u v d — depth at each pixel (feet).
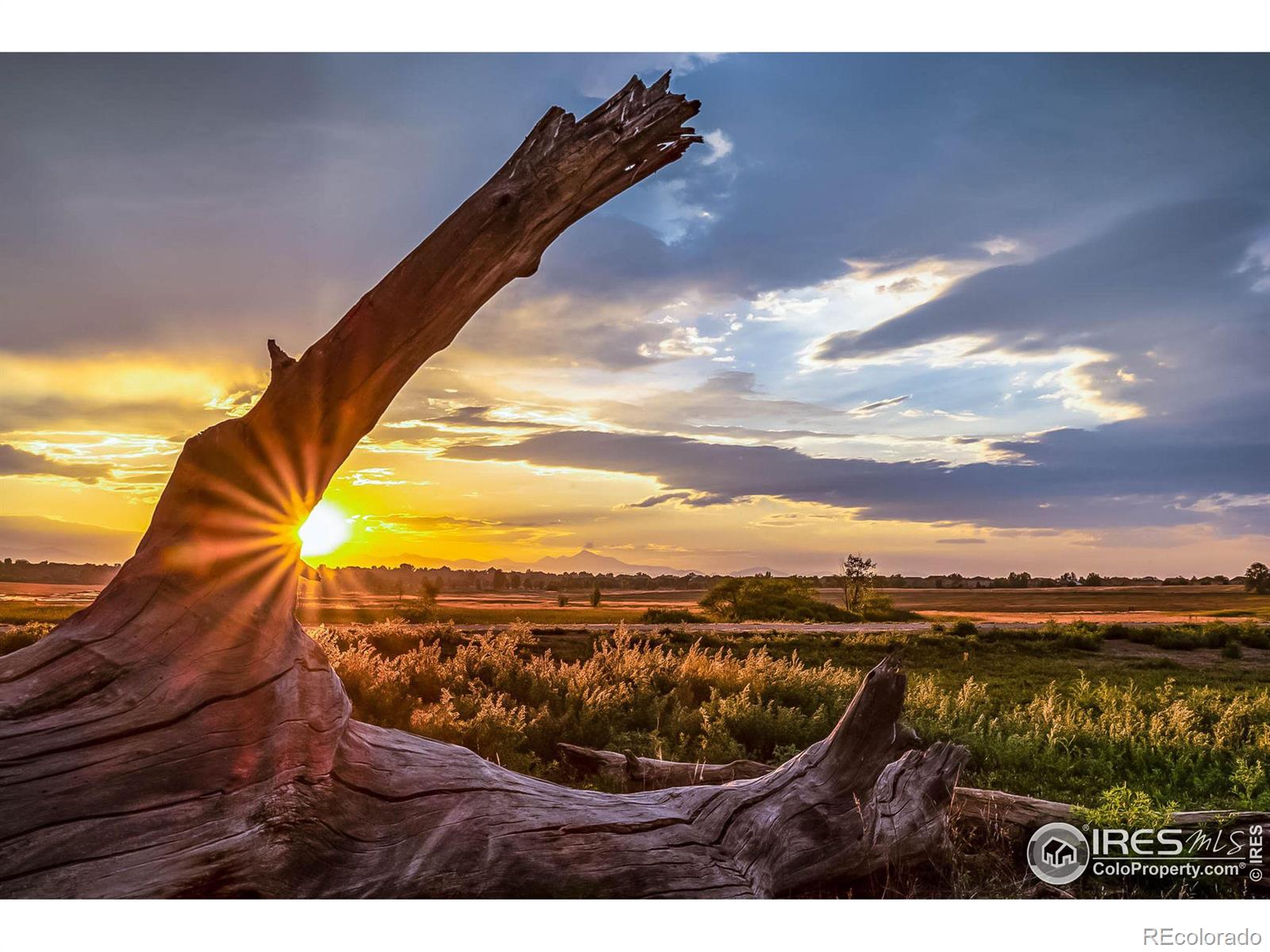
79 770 9.19
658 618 165.78
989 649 97.91
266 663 10.96
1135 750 30.40
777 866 13.07
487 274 10.83
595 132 10.71
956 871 15.49
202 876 9.19
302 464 11.05
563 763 25.62
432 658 41.47
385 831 10.98
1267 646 109.81
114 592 10.80
